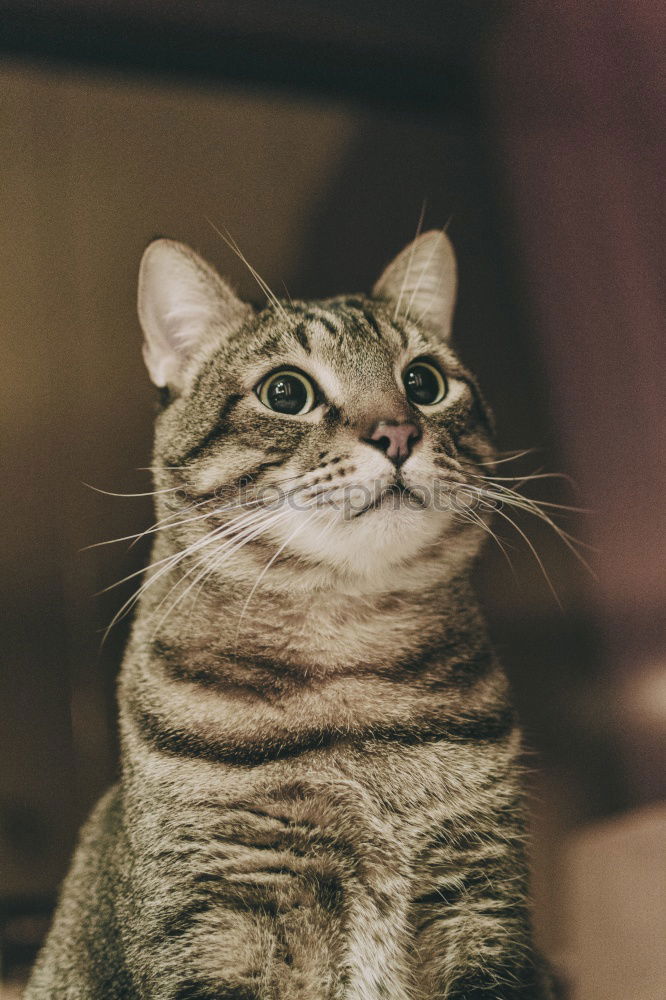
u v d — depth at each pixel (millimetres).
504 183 520
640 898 472
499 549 495
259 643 434
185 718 424
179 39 504
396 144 517
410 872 418
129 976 406
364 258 511
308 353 441
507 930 419
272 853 412
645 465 508
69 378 491
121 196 499
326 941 411
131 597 474
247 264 502
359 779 421
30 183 494
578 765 489
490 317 512
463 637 449
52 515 483
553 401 509
